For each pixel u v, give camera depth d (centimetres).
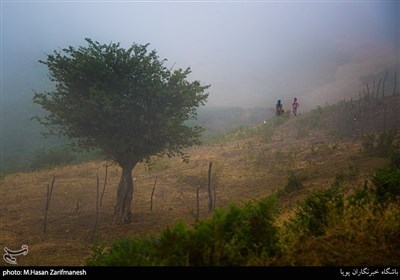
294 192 1461
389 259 477
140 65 1485
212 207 1634
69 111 1477
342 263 470
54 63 1478
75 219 1656
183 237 466
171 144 1608
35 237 1423
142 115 1492
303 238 568
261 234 518
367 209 590
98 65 1408
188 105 1569
